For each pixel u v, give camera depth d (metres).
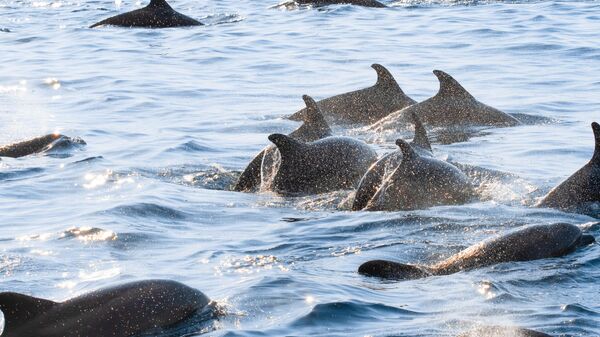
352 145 50.38
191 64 91.25
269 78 84.00
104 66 90.62
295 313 30.14
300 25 112.50
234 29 111.69
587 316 29.70
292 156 49.47
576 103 71.31
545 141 59.81
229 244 38.78
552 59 87.94
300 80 82.81
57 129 64.88
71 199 46.34
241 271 35.00
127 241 39.00
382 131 65.56
